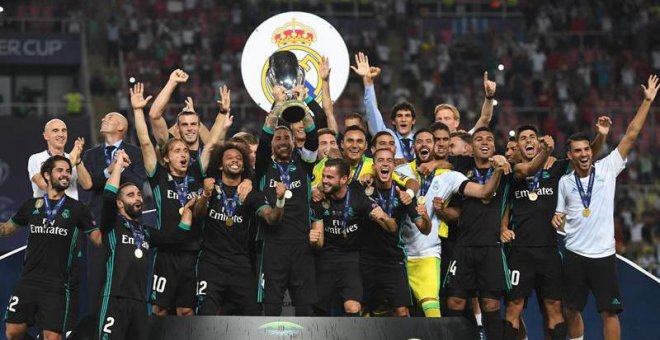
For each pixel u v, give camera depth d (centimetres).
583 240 1520
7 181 2938
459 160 1575
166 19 3997
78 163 1548
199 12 4081
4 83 4028
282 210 1415
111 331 1391
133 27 3966
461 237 1519
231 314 1483
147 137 1452
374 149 1511
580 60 4097
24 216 1465
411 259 1529
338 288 1477
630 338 1819
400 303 1485
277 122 1480
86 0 4050
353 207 1470
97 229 1473
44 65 4044
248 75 1634
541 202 1521
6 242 2308
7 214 2912
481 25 4234
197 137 1502
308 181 1484
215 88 3759
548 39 4162
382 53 4031
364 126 1597
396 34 4162
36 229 1448
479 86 3919
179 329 1386
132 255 1411
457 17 4225
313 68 1642
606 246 1517
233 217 1450
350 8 4209
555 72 4016
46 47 3947
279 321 1396
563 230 1694
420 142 1538
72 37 3972
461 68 3969
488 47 4056
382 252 1490
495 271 1494
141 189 1598
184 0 4094
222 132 1527
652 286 1823
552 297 1520
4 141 2967
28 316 1438
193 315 1401
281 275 1452
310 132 1461
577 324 1559
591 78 4003
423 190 1527
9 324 1438
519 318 1583
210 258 1452
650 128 3672
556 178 1538
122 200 1415
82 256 1705
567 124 3741
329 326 1400
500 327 1494
